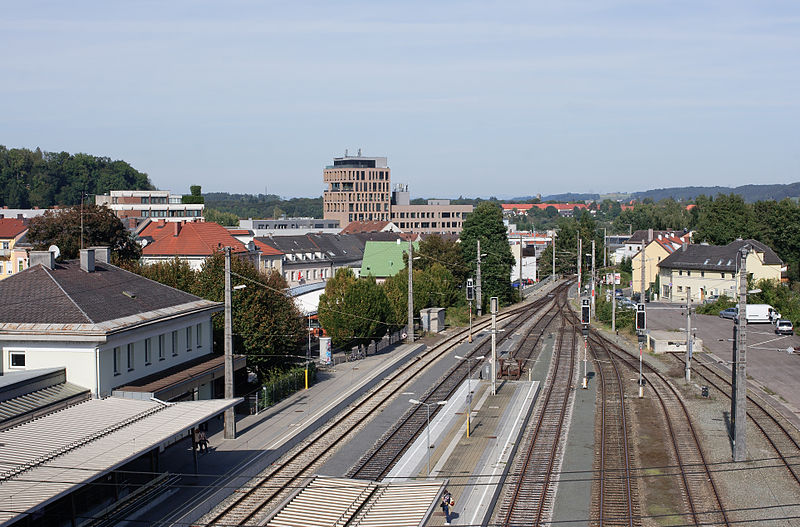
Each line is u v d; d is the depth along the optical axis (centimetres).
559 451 4109
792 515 3206
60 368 3822
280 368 5731
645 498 3419
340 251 14038
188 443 4119
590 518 3186
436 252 11188
